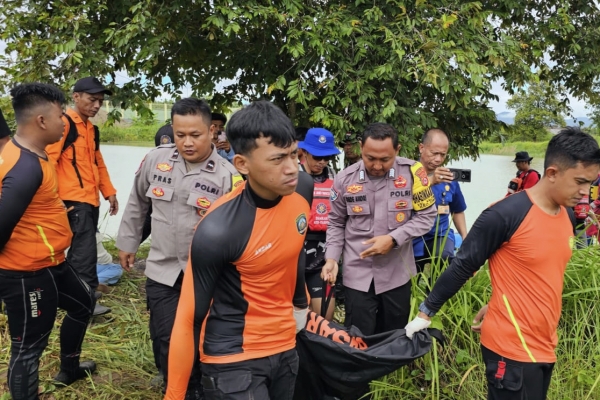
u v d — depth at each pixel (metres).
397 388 2.76
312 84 5.46
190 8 5.26
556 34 5.88
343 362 2.45
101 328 3.75
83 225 3.94
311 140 3.37
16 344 2.58
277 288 1.86
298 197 1.86
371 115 5.06
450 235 3.65
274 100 5.94
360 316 2.94
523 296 2.01
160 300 2.70
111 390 3.00
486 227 2.02
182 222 2.64
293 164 1.63
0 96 5.51
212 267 1.71
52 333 3.64
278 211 1.76
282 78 4.84
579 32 5.88
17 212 2.31
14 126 5.63
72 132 3.91
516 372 2.02
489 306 2.14
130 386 3.08
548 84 6.78
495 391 2.10
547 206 1.99
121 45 4.76
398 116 5.02
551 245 1.97
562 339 3.05
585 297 3.17
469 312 3.01
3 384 3.01
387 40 4.62
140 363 3.37
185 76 6.31
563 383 2.83
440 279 2.24
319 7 5.25
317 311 3.38
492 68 5.28
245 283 1.80
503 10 5.70
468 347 3.02
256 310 1.84
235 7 4.62
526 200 1.99
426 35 4.90
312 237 3.40
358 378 2.47
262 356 1.86
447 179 3.08
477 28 5.07
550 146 1.94
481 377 2.87
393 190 2.85
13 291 2.49
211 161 2.70
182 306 1.75
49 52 4.86
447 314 3.04
